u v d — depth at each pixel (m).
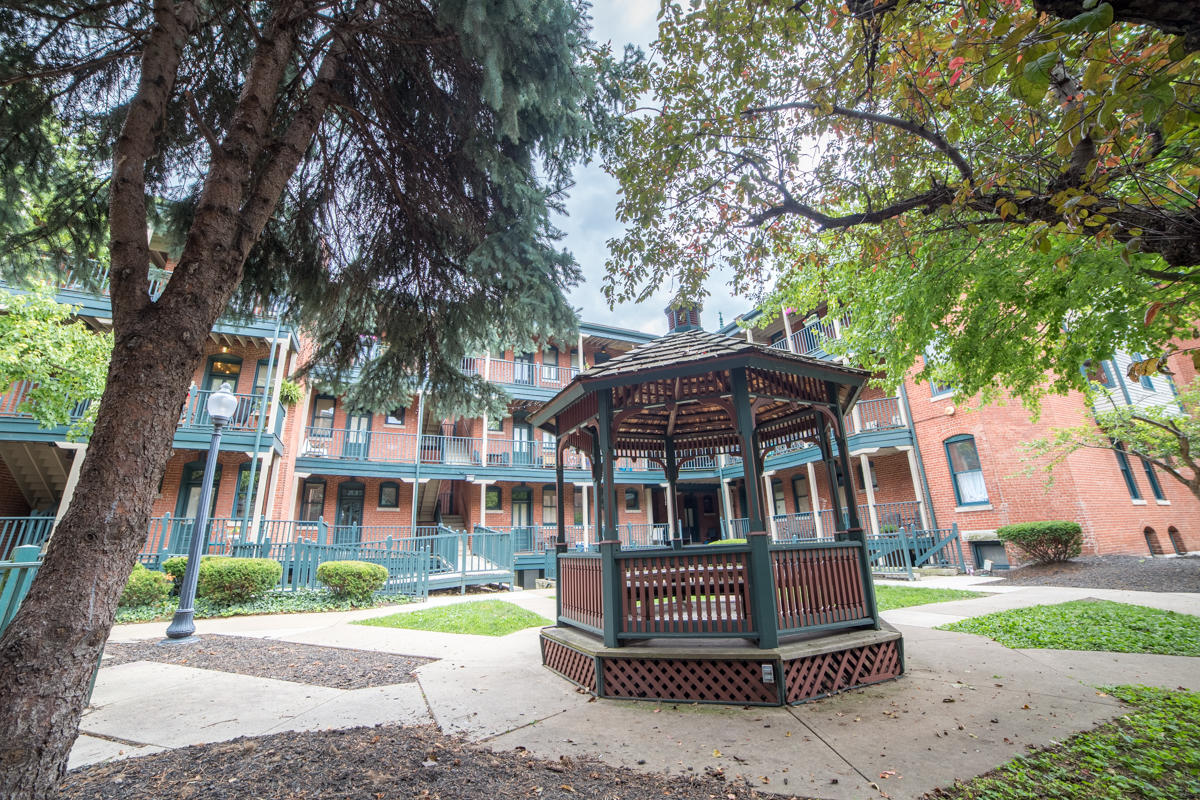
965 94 4.30
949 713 4.21
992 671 5.31
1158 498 14.92
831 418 6.32
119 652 6.90
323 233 6.07
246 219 3.56
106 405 2.70
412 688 5.22
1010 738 3.69
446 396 6.81
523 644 7.36
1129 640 6.13
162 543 11.33
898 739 3.73
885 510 16.52
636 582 5.32
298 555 12.09
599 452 8.26
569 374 22.72
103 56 4.66
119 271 2.96
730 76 5.29
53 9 4.30
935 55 3.73
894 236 6.00
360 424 19.33
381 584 11.80
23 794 2.09
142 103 3.22
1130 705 4.24
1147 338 5.41
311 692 5.08
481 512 18.72
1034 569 12.39
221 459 15.39
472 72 4.90
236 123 3.62
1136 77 2.23
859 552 5.80
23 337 9.66
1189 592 8.80
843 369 6.12
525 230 4.96
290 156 4.00
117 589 2.51
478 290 5.91
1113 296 5.51
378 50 5.22
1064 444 12.38
